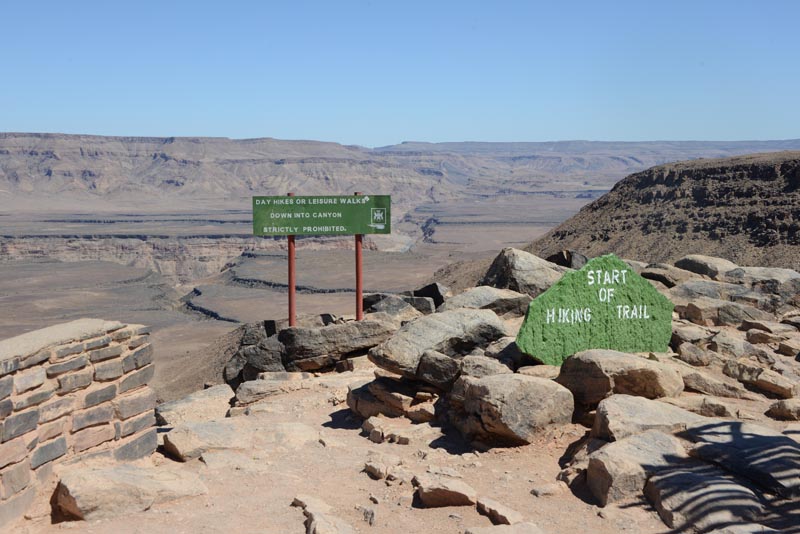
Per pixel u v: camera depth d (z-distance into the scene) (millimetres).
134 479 8547
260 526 7918
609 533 7328
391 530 7828
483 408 10180
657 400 10273
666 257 112000
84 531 7746
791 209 105438
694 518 7227
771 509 7352
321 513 7977
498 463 9664
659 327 13172
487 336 13492
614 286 12797
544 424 10125
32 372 8273
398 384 12742
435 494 8383
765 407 11078
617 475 7953
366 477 9672
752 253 102688
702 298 17500
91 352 9156
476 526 7738
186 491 8781
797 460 7996
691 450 8406
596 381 10523
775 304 18188
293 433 11531
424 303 20641
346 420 12969
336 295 193250
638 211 129375
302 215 19688
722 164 123312
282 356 17500
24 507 7949
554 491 8398
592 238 130000
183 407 15227
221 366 55594
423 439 11008
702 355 12961
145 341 10047
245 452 10727
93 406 9141
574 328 12547
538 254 137875
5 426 7762
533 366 12234
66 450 8750
